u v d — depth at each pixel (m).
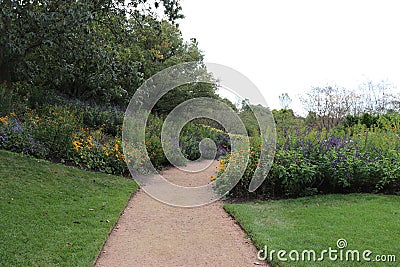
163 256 3.72
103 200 5.62
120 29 11.49
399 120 9.50
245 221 4.69
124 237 4.29
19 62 10.41
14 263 3.20
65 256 3.47
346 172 6.03
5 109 9.05
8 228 3.90
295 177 5.95
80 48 9.20
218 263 3.54
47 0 8.35
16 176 5.81
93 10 9.34
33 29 8.44
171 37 17.94
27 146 7.30
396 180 6.02
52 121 8.47
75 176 6.68
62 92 15.27
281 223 4.55
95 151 8.00
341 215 4.73
